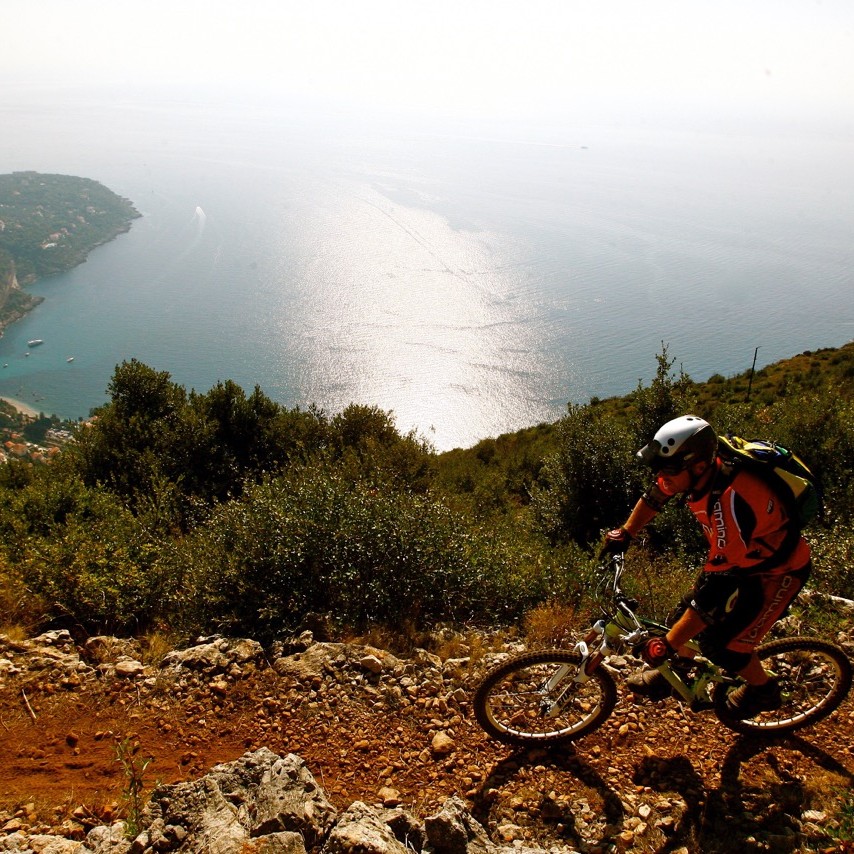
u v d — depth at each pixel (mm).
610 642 3762
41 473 15836
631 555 9367
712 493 3215
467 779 3824
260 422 19031
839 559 6965
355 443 19828
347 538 6539
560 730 4086
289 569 6445
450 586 6730
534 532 13812
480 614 6781
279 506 7090
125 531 8414
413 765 3975
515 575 7266
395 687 4695
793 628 5438
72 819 3488
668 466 3221
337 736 4266
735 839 3297
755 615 3383
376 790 3787
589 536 13500
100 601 6359
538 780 3773
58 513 10344
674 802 3559
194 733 4359
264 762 3354
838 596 6555
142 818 3092
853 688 4449
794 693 4332
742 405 15180
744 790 3635
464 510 13633
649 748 3980
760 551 3232
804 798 3541
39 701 4656
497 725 3998
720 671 3885
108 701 4680
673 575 7324
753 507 3156
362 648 5211
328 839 2922
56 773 3936
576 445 14094
